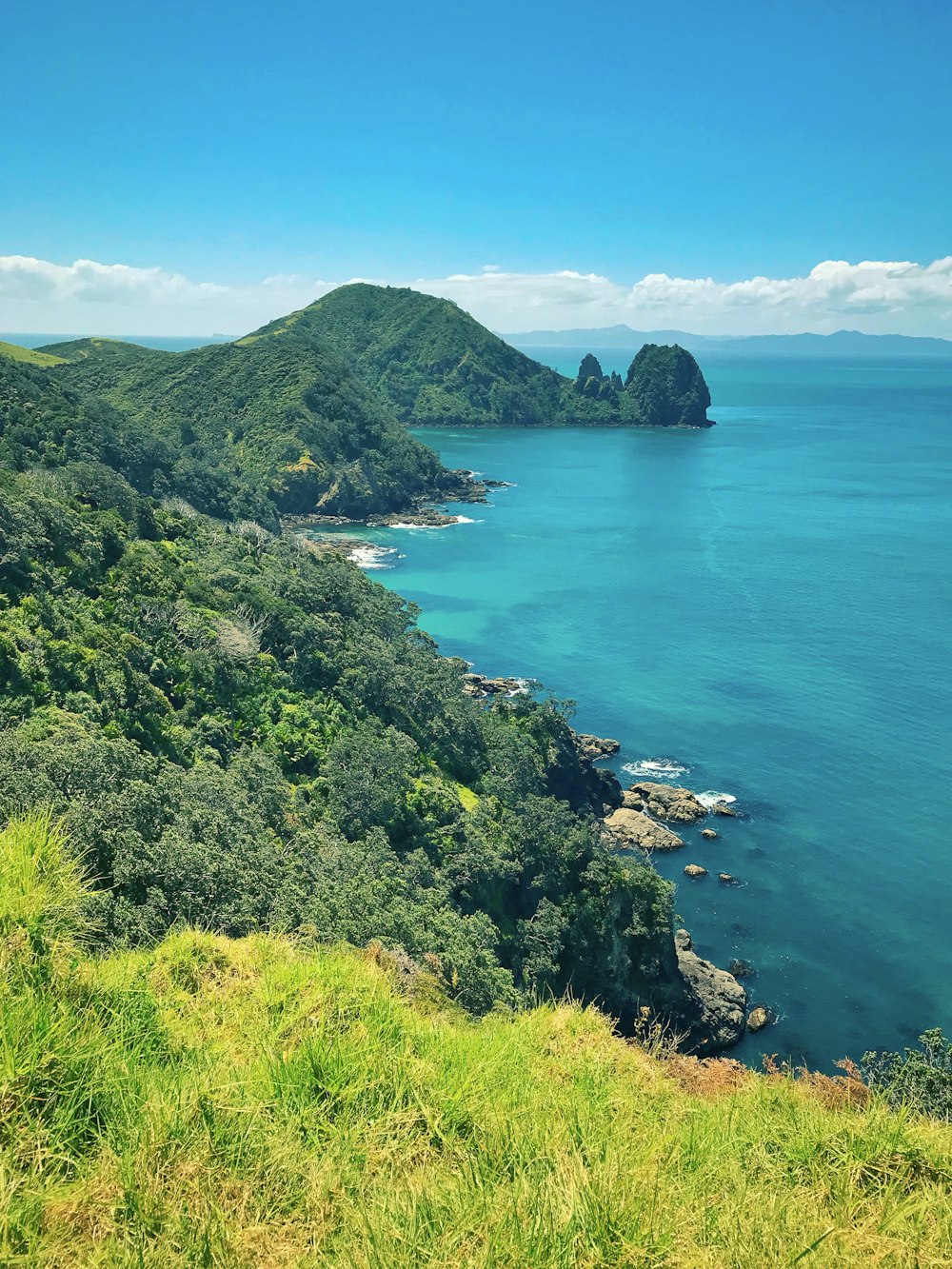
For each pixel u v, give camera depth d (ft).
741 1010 163.43
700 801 231.50
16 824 31.86
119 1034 26.30
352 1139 24.52
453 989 87.97
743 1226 21.66
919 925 185.88
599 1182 21.81
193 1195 21.20
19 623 170.91
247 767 156.66
